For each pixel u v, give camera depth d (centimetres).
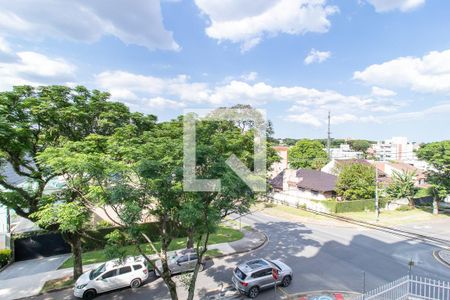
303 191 4141
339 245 2136
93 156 1062
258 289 1338
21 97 1319
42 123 1322
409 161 7256
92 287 1339
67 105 1401
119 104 1588
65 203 1277
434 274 1609
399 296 1175
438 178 3244
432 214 3284
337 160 4903
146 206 1086
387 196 3572
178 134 1511
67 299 1346
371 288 1412
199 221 1000
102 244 2052
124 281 1414
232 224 2759
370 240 2264
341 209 3334
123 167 1002
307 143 6006
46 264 1786
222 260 1836
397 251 1995
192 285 1150
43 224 1276
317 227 2708
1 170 1411
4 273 1642
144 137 1370
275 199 3994
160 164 959
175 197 1022
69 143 1247
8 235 1906
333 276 1561
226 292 1381
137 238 1105
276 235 2427
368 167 3578
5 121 1087
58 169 1106
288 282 1445
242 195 1065
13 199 1275
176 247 2042
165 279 1137
